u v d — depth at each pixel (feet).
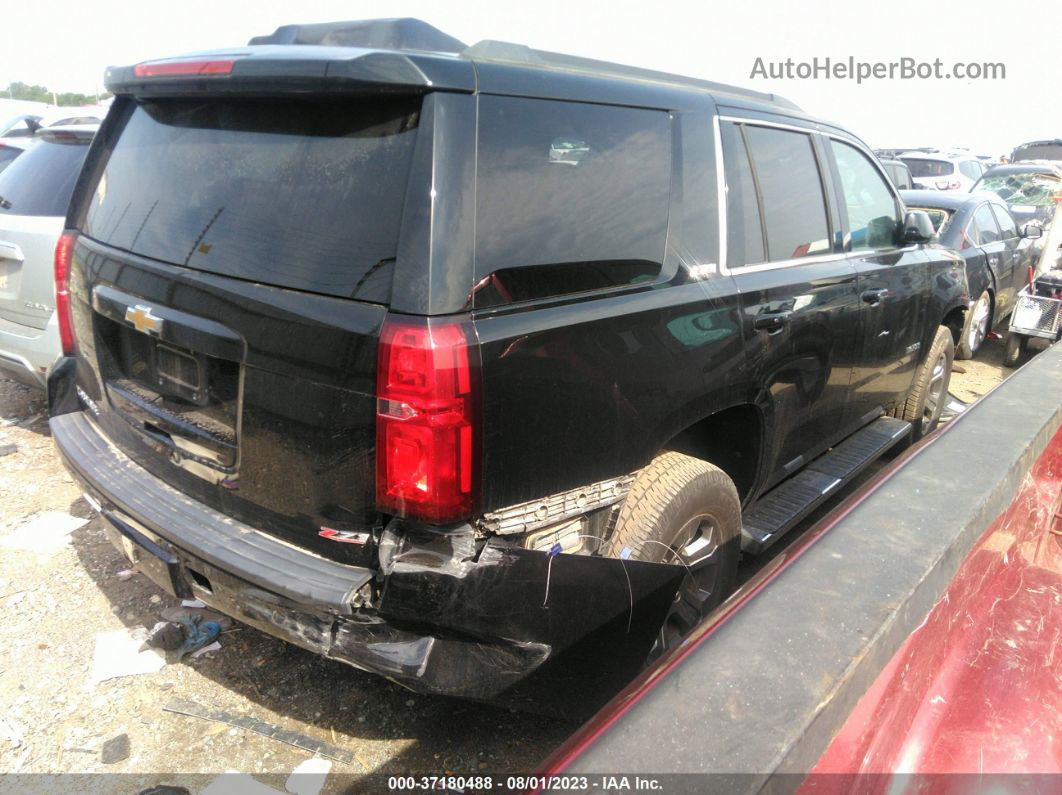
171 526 7.54
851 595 3.52
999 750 4.10
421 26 7.53
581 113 7.69
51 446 16.17
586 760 2.64
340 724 8.75
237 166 7.49
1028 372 7.12
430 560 6.43
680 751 2.68
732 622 3.35
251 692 9.20
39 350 14.65
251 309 6.91
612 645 7.61
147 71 7.95
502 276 6.68
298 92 6.75
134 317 7.99
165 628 9.93
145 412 8.28
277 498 7.07
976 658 4.67
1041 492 6.34
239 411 7.17
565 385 7.09
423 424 6.11
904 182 40.37
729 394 9.32
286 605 6.71
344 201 6.64
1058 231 24.53
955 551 4.04
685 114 9.12
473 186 6.50
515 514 6.96
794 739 2.73
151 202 8.31
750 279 9.67
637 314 7.84
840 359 11.94
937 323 15.65
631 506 8.37
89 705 8.89
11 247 14.73
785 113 11.22
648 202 8.38
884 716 3.64
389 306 6.24
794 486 12.07
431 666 6.45
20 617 10.41
